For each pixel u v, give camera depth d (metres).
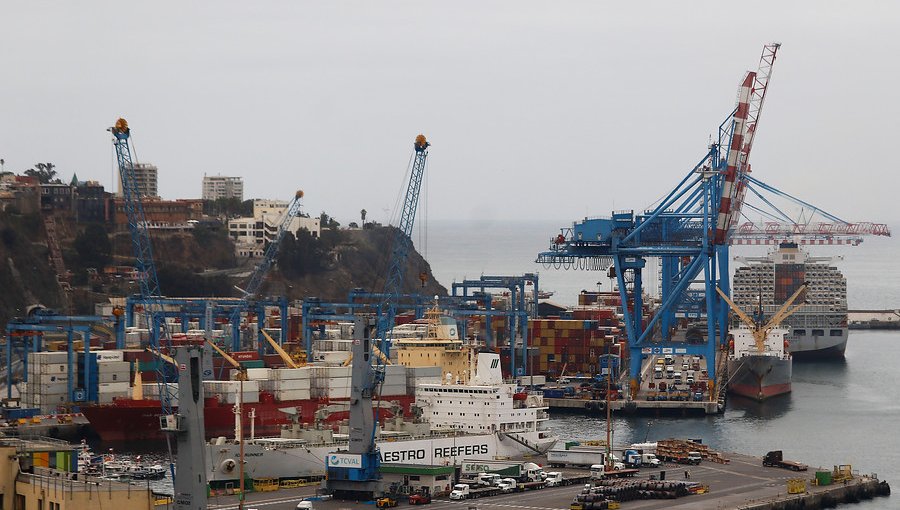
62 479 190.25
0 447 193.38
